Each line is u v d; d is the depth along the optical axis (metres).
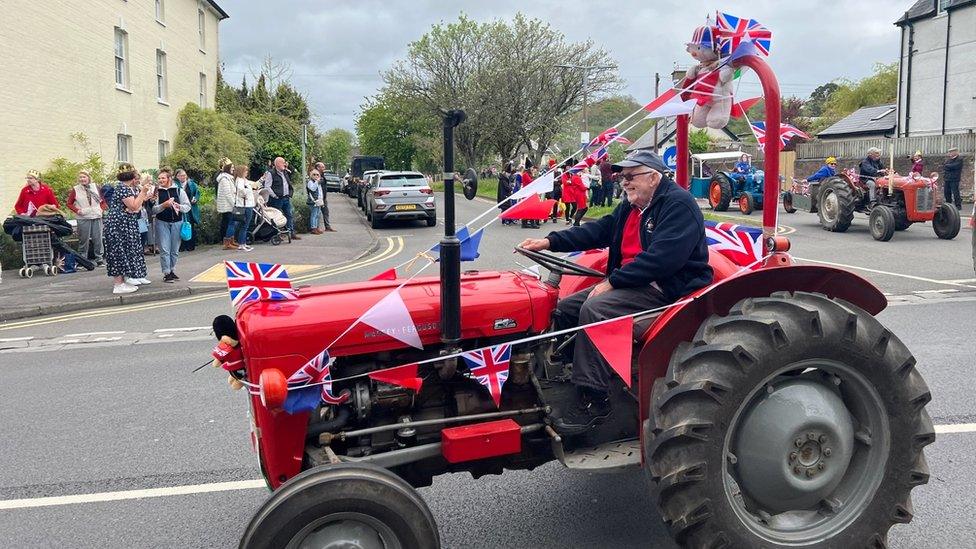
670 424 2.74
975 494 3.72
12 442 4.90
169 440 4.87
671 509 2.79
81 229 13.04
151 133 22.11
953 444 4.31
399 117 49.22
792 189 19.14
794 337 2.76
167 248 11.18
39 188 12.62
